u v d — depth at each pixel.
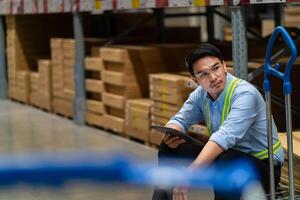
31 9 10.29
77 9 8.67
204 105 4.20
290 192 3.71
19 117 10.13
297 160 4.28
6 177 2.25
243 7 5.31
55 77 10.06
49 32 11.55
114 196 5.44
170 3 6.30
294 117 5.99
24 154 6.88
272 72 3.72
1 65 12.41
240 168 3.91
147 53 7.90
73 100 9.27
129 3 7.23
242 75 5.37
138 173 2.64
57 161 2.36
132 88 7.92
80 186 5.74
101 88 8.52
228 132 3.86
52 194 5.53
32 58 11.58
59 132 8.67
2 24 12.35
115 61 8.00
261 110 4.03
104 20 11.43
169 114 6.88
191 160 4.20
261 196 3.89
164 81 6.93
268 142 3.81
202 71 3.94
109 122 8.38
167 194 4.01
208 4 5.62
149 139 7.43
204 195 5.20
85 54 9.23
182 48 8.10
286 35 3.58
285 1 5.09
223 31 12.71
